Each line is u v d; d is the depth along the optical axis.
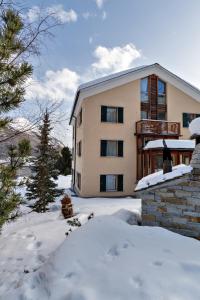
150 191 6.80
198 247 3.95
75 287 3.00
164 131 18.42
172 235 4.51
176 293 2.62
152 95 19.52
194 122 6.07
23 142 4.14
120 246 3.95
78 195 18.77
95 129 17.95
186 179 6.04
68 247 4.05
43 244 6.32
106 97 18.33
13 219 4.22
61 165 36.25
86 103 17.91
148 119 18.78
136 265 3.27
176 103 20.08
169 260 3.34
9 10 4.01
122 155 18.36
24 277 4.06
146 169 17.64
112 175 18.27
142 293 2.68
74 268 3.43
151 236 4.38
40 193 14.25
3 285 4.15
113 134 18.31
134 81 19.02
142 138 18.12
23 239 6.75
